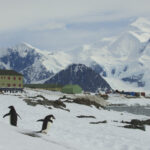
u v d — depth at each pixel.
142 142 31.67
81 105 84.75
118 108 144.12
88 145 26.30
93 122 46.72
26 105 60.31
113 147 26.89
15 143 15.38
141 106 171.38
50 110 59.97
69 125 39.28
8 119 36.69
